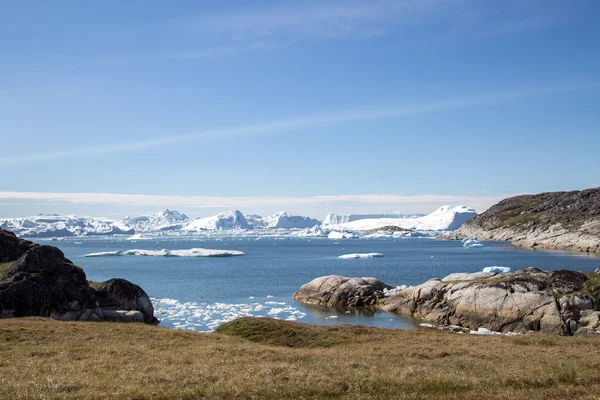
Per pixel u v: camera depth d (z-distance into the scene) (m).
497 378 20.55
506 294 54.28
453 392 18.62
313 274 124.31
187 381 19.70
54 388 18.52
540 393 18.23
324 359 25.81
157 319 62.47
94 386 18.98
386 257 183.25
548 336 35.34
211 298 83.88
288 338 38.00
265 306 74.56
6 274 53.75
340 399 17.72
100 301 58.72
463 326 55.97
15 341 29.81
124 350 27.48
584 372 21.50
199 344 31.27
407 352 28.75
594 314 48.31
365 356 27.22
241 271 134.88
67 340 30.92
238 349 28.62
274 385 19.02
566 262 138.12
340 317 64.25
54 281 53.34
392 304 69.06
